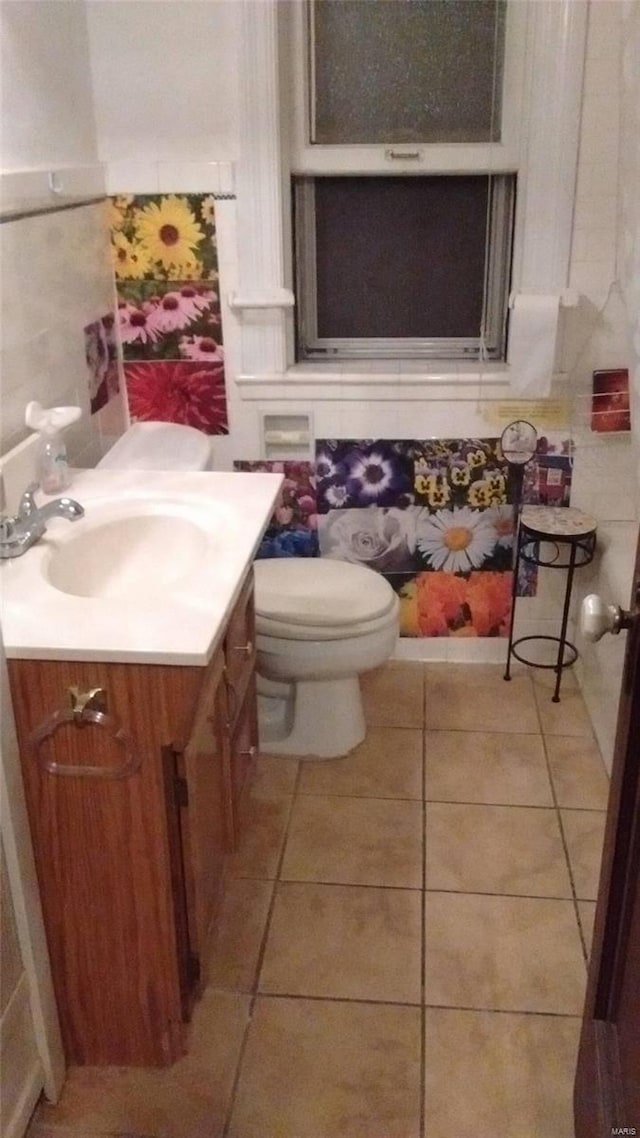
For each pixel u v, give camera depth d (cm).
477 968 188
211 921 174
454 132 250
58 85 214
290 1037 175
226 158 244
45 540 170
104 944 159
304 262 266
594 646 262
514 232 257
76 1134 159
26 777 148
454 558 282
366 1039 174
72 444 223
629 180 223
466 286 267
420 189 258
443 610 289
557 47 231
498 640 291
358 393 264
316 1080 167
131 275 253
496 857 216
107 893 155
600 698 254
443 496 275
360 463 272
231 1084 166
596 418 260
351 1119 160
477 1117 161
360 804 234
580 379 261
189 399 266
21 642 138
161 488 196
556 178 242
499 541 280
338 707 247
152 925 157
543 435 267
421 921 199
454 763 248
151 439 236
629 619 123
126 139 243
